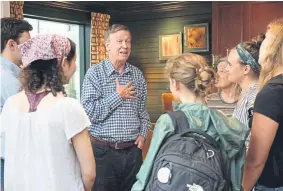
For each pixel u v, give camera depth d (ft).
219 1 19.25
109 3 21.71
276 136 4.45
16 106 4.99
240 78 6.51
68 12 20.17
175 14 21.98
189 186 3.96
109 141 8.17
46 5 18.74
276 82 4.41
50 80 4.89
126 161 8.25
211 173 3.99
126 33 8.46
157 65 22.81
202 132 4.24
